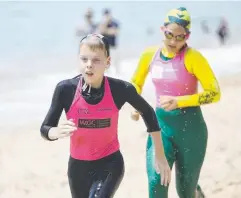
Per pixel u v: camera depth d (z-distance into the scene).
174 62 10.62
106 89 8.77
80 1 83.38
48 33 55.47
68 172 9.56
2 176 16.20
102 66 8.69
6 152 18.53
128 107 24.73
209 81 10.55
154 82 10.98
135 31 59.22
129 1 86.12
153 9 79.88
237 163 16.25
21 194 14.88
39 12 71.06
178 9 10.52
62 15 69.62
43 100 27.20
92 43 8.62
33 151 18.67
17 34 54.19
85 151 9.16
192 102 10.45
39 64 38.94
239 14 79.81
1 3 76.81
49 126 8.69
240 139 18.72
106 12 34.12
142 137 19.62
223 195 13.91
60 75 34.81
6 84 31.20
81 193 9.51
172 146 10.83
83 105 8.73
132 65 38.22
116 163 9.21
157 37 55.38
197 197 11.84
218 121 21.27
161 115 10.85
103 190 8.90
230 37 59.19
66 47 47.19
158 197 10.36
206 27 61.66
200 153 10.90
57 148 18.98
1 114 23.97
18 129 21.50
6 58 41.25
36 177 16.17
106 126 8.95
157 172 10.33
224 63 39.75
